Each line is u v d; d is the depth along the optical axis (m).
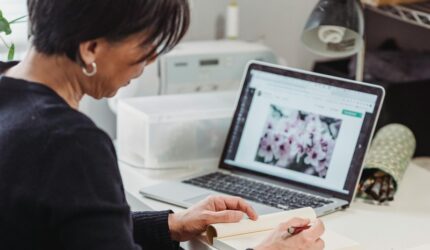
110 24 0.96
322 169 1.55
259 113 1.65
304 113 1.60
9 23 1.56
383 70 2.12
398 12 1.91
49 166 0.94
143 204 1.51
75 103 1.05
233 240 1.23
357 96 1.55
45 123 0.96
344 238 1.26
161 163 1.70
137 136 1.73
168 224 1.29
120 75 1.04
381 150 1.64
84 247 0.94
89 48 0.99
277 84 1.64
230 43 2.12
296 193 1.54
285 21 2.35
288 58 2.39
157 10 0.98
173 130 1.69
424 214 1.49
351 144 1.53
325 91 1.58
